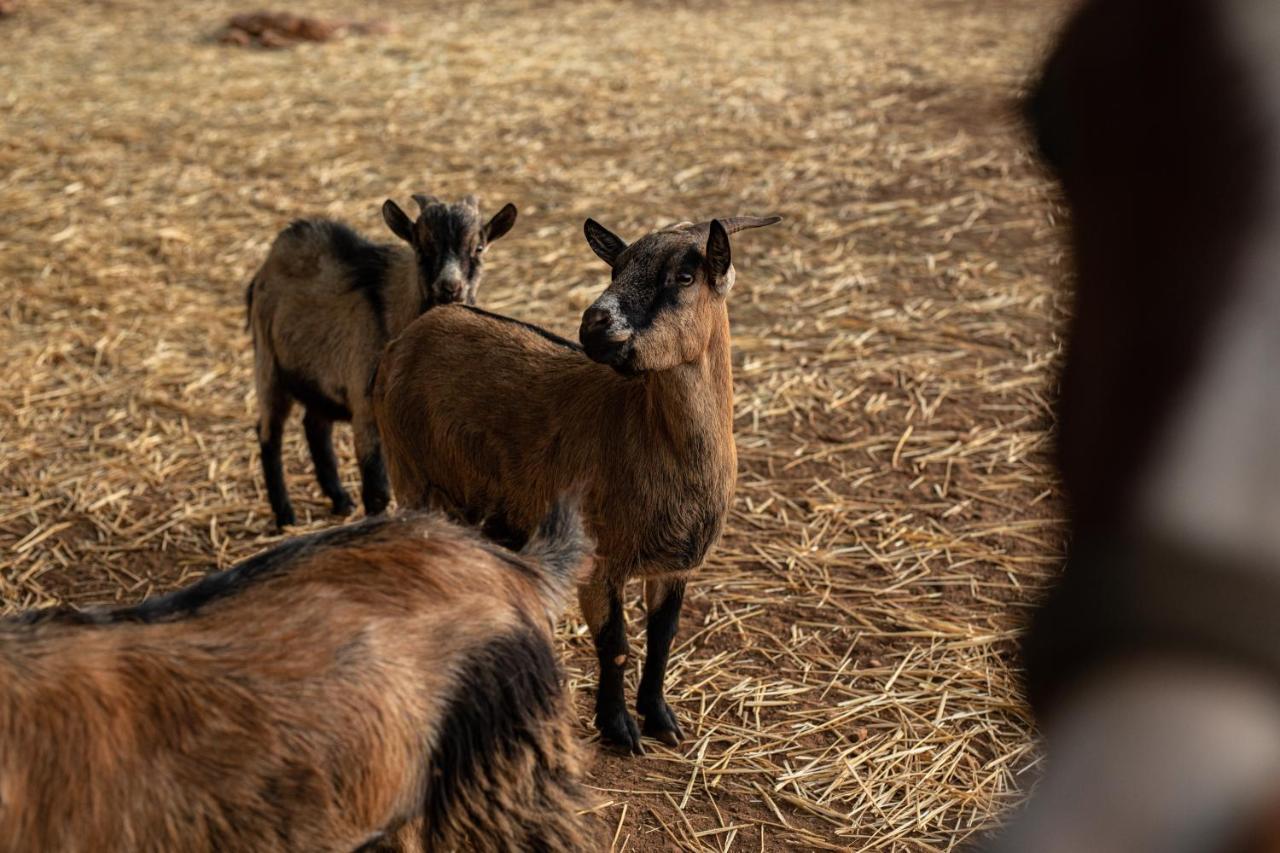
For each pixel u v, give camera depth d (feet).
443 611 10.32
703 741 15.47
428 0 59.62
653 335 13.23
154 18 55.47
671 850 13.82
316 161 37.68
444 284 18.33
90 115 41.57
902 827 14.12
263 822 9.25
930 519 20.39
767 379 25.04
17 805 8.46
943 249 31.37
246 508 21.06
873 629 17.66
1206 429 0.81
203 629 9.61
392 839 10.09
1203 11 0.83
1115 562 0.82
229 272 30.50
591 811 14.17
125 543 20.07
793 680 16.65
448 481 16.20
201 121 41.16
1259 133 0.81
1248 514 0.79
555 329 26.86
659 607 15.31
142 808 8.85
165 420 23.95
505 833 10.59
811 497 21.01
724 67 47.24
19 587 18.78
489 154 38.27
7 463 22.31
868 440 22.81
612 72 46.68
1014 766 15.06
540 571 11.29
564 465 14.78
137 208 34.19
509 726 10.52
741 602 18.28
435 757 10.15
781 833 14.12
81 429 23.59
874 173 36.32
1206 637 0.79
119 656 9.17
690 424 14.01
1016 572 18.94
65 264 30.73
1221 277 0.82
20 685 8.65
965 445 22.63
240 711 9.23
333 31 52.03
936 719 15.84
